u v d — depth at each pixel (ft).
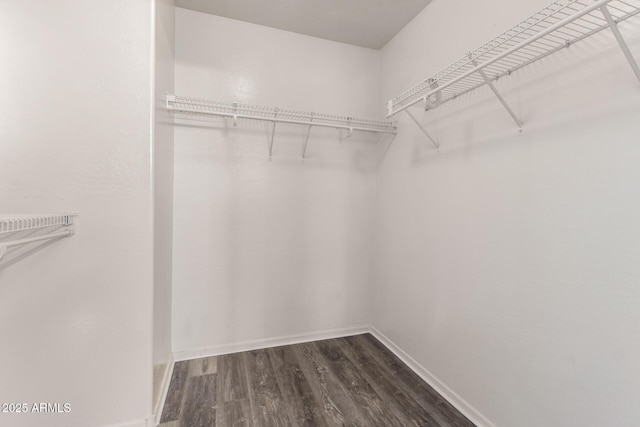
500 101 4.23
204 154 6.64
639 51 2.95
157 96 4.75
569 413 3.55
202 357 6.75
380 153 8.02
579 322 3.46
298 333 7.66
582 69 3.44
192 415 4.91
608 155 3.19
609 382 3.19
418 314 6.37
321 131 7.67
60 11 4.12
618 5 3.14
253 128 7.02
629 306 3.02
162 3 5.05
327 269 7.89
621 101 3.09
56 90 4.12
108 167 4.33
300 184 7.51
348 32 7.30
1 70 3.95
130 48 4.39
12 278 3.97
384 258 7.73
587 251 3.38
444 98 5.55
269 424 4.75
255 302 7.22
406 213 6.85
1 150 3.95
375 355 7.03
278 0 6.16
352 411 5.08
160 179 5.08
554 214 3.74
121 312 4.42
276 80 7.17
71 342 4.24
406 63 6.93
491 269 4.64
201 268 6.72
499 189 4.50
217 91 6.69
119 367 4.43
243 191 7.00
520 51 4.10
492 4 4.59
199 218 6.66
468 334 5.07
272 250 7.32
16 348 4.02
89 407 4.33
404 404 5.28
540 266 3.91
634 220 2.98
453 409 5.18
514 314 4.25
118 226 4.39
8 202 3.99
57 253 4.14
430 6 6.10
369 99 8.11
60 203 4.16
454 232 5.41
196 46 6.52
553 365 3.74
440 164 5.79
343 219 7.99
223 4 6.29
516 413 4.20
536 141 3.95
